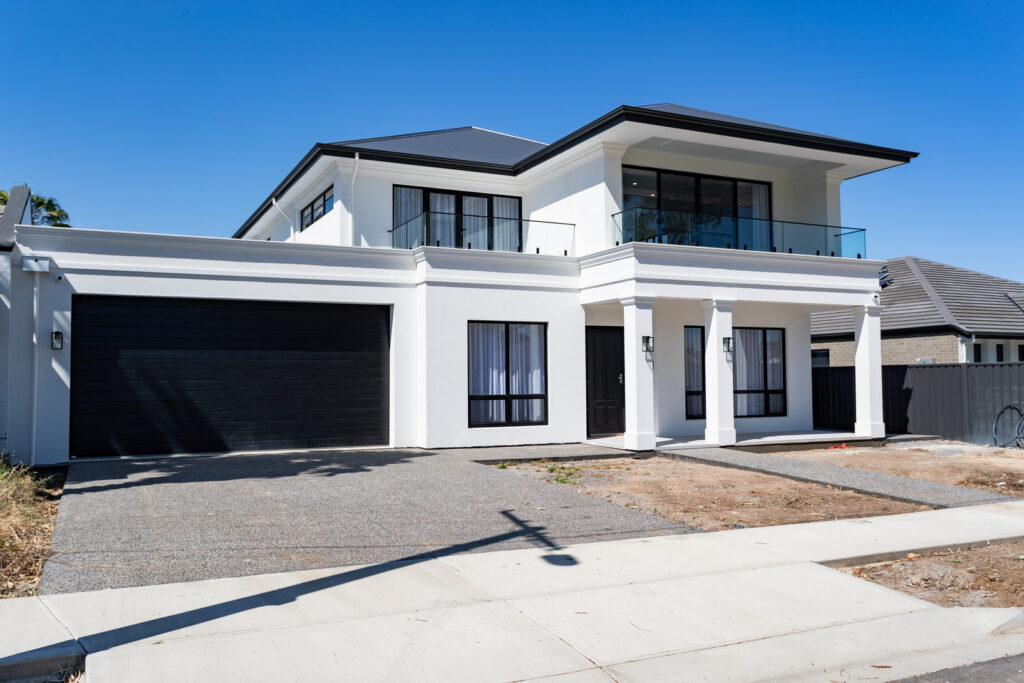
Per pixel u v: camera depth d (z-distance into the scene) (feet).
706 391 52.34
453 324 49.21
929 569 23.18
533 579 20.84
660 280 49.52
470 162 57.82
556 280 52.80
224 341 45.11
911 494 33.78
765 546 24.79
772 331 61.72
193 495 31.55
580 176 55.57
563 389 52.65
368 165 56.08
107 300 42.45
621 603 19.16
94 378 42.09
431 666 15.24
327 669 14.90
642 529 27.07
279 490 33.01
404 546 23.99
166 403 43.68
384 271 48.88
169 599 18.48
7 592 19.03
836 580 21.39
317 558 22.41
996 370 57.11
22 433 39.88
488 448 49.39
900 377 64.80
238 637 16.26
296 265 46.47
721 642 17.04
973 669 16.11
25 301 40.29
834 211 61.72
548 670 15.29
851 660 16.40
